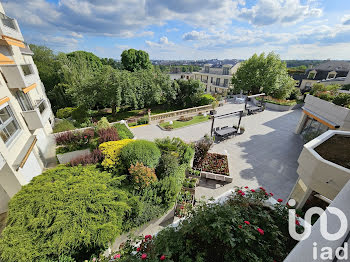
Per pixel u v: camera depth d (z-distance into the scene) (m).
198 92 23.36
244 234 2.83
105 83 17.23
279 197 7.60
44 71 21.28
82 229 3.77
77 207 4.12
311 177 5.46
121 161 7.15
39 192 4.41
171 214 6.20
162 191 6.10
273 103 22.20
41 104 10.74
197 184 8.17
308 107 12.54
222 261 2.81
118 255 3.22
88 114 16.53
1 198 6.03
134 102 18.83
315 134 11.77
